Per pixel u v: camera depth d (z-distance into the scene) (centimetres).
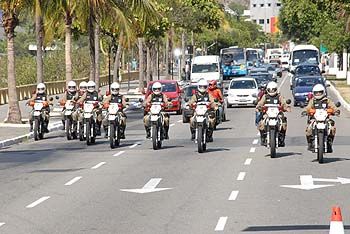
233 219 2378
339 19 10169
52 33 7231
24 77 11725
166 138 4659
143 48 12194
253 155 4178
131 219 2411
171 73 15525
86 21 7138
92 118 4969
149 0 7162
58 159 4222
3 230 2278
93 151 4588
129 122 7094
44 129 5528
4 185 3250
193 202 2711
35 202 2786
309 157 4038
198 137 4322
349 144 4741
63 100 5475
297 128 6031
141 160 4056
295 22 16512
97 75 8656
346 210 2512
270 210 2528
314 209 2536
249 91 8819
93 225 2325
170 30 13938
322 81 8994
